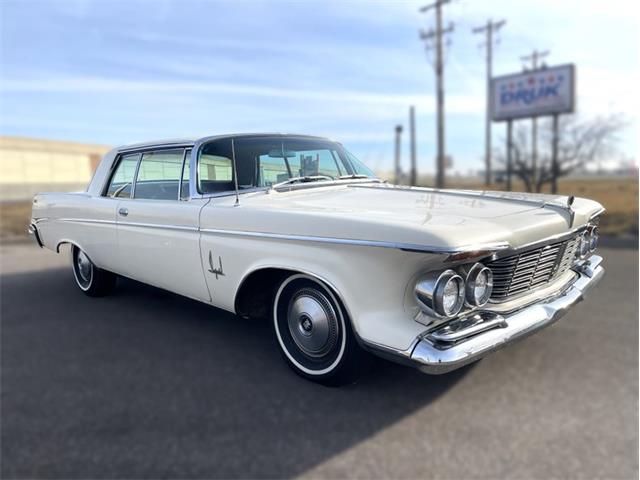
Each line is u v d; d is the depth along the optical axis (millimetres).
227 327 4051
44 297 5059
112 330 3996
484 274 2385
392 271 2361
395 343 2363
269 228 2859
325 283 2662
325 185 3721
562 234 2779
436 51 18688
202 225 3303
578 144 17547
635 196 15734
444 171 19016
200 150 3566
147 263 3902
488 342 2342
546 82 17125
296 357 3066
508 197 3211
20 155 51219
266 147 3719
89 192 4641
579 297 2955
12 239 11250
